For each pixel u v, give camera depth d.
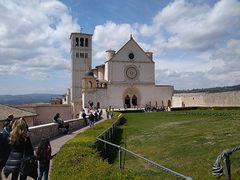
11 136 8.41
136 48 86.31
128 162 16.80
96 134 18.44
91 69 98.44
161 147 20.91
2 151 8.77
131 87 85.06
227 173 5.66
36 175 8.79
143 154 19.42
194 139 22.33
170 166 15.34
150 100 86.50
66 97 105.69
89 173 8.59
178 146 20.33
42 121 73.19
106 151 18.73
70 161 10.66
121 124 39.62
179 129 30.03
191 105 78.56
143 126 35.91
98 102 82.00
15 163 8.26
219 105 67.19
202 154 17.03
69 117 78.94
